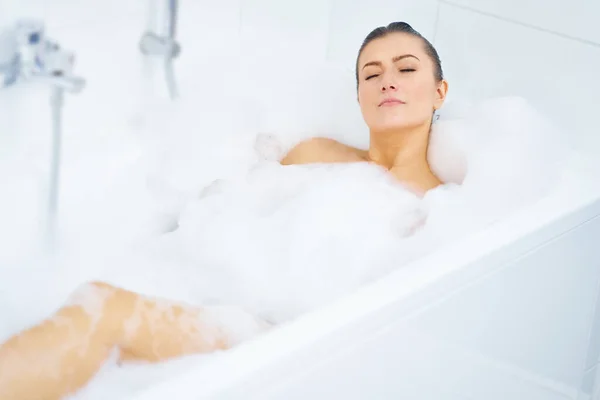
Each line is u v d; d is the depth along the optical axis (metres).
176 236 1.58
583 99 1.66
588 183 1.53
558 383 1.63
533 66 1.73
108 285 1.25
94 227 1.66
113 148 1.74
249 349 1.06
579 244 1.50
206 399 0.99
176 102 1.84
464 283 1.28
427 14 1.89
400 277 1.22
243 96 1.91
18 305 1.47
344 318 1.12
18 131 1.70
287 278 1.43
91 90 1.80
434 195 1.53
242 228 1.53
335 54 2.09
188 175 1.77
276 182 1.66
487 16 1.77
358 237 1.46
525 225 1.38
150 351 1.23
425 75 1.61
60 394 1.16
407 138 1.63
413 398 1.29
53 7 1.69
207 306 1.32
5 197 1.59
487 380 1.43
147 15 1.84
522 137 1.57
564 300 1.54
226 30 2.03
